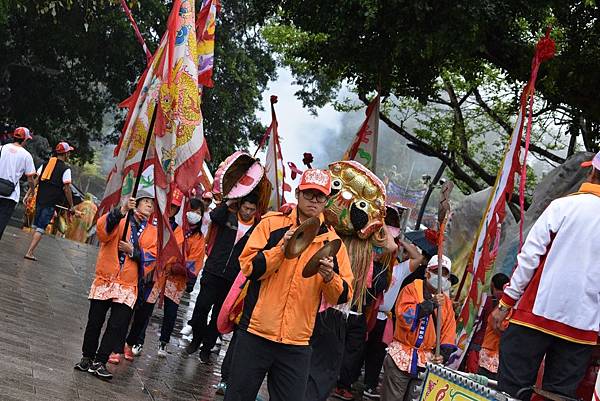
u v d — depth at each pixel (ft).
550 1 41.91
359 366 37.17
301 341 19.44
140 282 28.02
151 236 28.73
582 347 17.69
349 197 24.99
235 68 125.90
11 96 131.64
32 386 23.07
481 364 30.32
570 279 17.57
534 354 17.83
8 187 44.68
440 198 25.38
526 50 45.11
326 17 45.52
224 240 34.09
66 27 118.52
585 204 17.78
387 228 27.68
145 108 30.40
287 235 18.48
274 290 19.29
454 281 32.48
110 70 127.34
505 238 42.01
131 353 31.94
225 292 34.68
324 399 23.62
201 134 30.99
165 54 30.45
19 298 36.73
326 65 54.08
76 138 140.56
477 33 41.68
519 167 29.53
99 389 25.29
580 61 43.27
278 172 34.35
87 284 47.83
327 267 18.79
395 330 28.53
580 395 20.11
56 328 32.60
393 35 42.91
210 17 37.50
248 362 19.36
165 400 26.61
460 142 69.72
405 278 31.48
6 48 124.98
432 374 16.88
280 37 69.72
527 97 26.11
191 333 42.29
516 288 18.16
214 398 28.86
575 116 57.57
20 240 60.49
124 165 30.14
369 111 33.96
